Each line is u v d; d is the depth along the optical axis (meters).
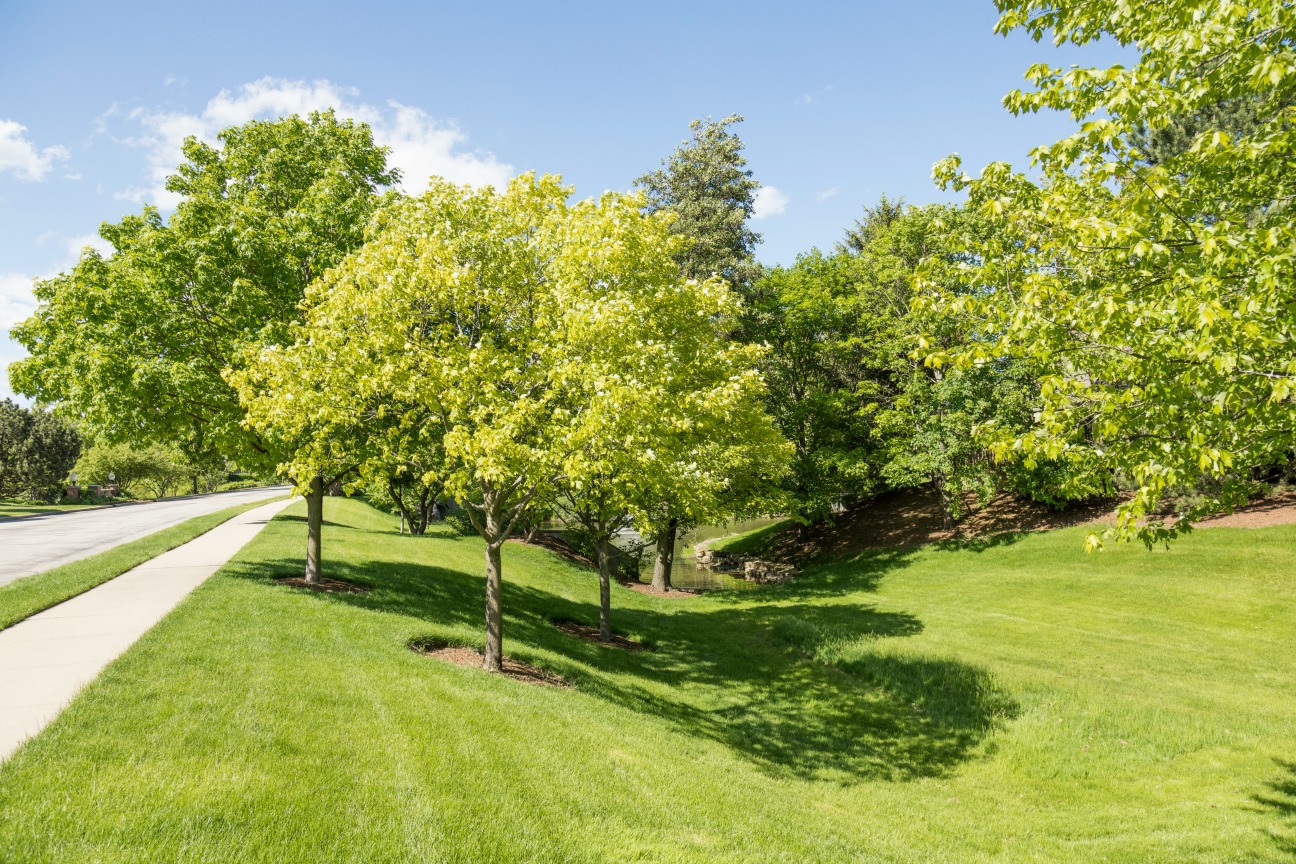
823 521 41.97
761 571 36.28
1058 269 6.95
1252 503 26.47
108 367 12.77
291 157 15.97
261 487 92.50
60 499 68.44
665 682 14.76
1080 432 6.99
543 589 23.09
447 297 11.24
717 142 34.66
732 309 13.84
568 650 15.09
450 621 14.28
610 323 9.93
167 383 13.04
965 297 6.92
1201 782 9.84
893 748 11.74
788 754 11.12
